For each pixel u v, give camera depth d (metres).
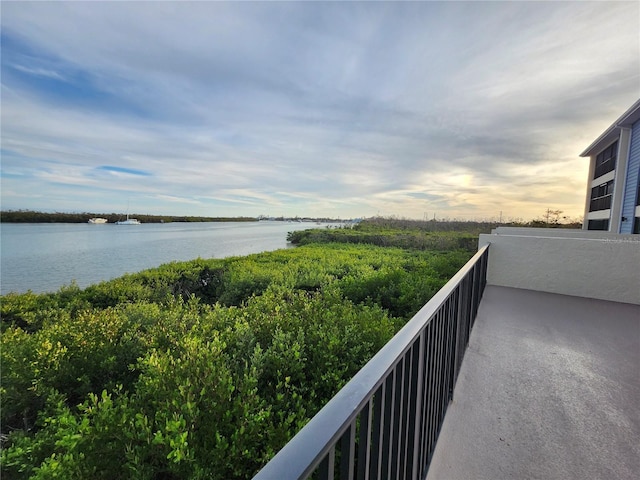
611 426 1.86
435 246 16.89
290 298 5.28
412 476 1.23
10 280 7.33
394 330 3.29
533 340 3.23
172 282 8.84
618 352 2.94
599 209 12.90
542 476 1.49
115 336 3.53
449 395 2.08
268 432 1.86
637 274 4.89
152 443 1.69
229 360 2.61
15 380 2.72
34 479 1.62
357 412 0.63
